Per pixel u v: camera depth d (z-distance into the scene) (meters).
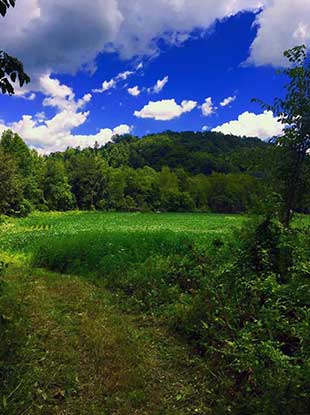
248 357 3.22
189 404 3.85
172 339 5.63
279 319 3.52
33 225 34.28
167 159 113.38
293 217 5.72
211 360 4.54
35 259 12.70
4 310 5.20
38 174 67.06
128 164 117.44
